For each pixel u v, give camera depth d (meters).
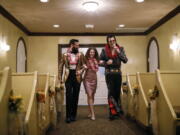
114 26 5.66
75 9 4.19
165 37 5.00
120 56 3.43
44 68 6.28
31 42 6.29
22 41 5.61
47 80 3.02
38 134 2.33
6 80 1.64
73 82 3.46
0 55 4.00
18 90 2.24
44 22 5.14
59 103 4.12
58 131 2.94
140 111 3.05
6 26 4.35
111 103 3.57
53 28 5.79
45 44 6.33
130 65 6.45
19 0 3.66
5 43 4.27
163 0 3.77
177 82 2.33
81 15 4.60
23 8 4.08
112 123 3.34
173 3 3.92
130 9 4.23
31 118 2.05
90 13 4.46
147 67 6.32
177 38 4.34
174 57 4.54
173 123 1.90
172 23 4.57
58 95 4.09
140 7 4.12
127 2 3.83
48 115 3.00
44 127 2.67
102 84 6.41
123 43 6.47
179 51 4.28
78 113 4.52
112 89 3.50
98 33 6.41
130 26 5.70
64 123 3.45
